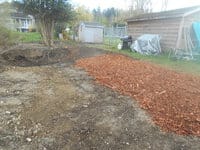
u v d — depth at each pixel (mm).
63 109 5508
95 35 30141
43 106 5648
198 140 4375
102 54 14156
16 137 4328
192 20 15312
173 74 8977
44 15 19078
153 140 4328
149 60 12945
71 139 4297
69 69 10078
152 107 5633
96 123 4875
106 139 4324
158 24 17547
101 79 8117
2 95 6312
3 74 8695
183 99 6121
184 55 13805
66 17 20375
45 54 13477
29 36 28562
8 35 16266
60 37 29766
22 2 18812
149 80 7879
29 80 7949
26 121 4895
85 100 6094
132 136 4445
